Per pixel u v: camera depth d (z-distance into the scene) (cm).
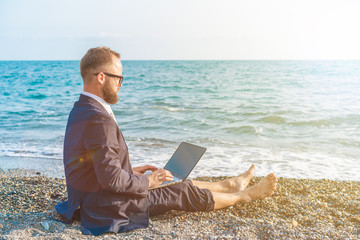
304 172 620
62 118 1391
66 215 285
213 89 2748
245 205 361
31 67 9431
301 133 1035
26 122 1284
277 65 8862
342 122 1198
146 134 1023
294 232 285
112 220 263
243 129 1084
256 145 870
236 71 5922
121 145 266
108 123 249
